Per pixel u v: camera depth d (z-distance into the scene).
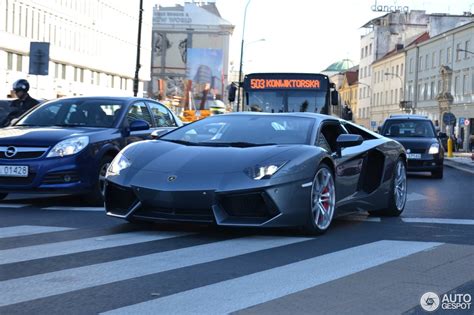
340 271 5.09
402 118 18.27
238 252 5.72
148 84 91.44
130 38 72.75
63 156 8.17
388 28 95.44
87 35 60.75
